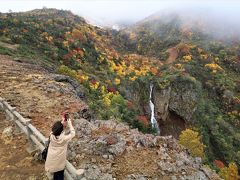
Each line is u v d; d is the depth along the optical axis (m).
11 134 10.25
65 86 19.84
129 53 187.00
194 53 163.75
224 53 165.62
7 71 21.56
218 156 81.25
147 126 47.38
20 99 14.93
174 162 10.01
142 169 9.27
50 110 13.86
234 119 103.38
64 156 6.46
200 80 121.38
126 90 79.44
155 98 97.19
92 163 9.16
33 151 9.03
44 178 7.81
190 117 95.62
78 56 86.94
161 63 155.75
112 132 11.86
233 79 129.38
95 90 46.22
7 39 64.56
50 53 68.94
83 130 11.67
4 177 7.85
